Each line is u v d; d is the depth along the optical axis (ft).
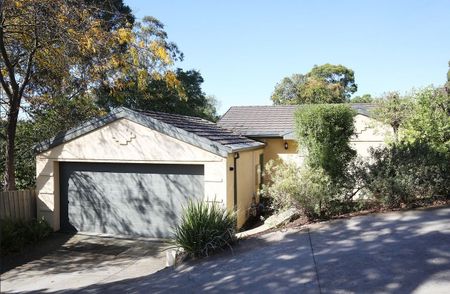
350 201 31.68
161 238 40.34
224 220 29.63
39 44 41.24
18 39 41.73
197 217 28.94
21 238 37.32
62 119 51.49
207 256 27.40
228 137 46.24
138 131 40.45
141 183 41.16
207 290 20.84
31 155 48.19
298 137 34.53
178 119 46.60
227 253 27.22
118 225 41.81
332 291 18.19
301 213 31.55
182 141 39.17
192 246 27.78
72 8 40.81
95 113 54.44
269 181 54.54
